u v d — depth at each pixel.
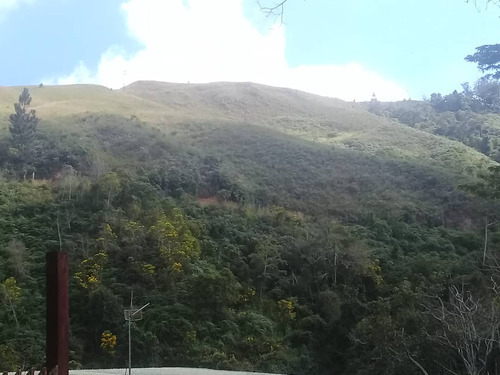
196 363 26.75
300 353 29.19
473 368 18.98
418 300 25.67
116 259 32.78
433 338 20.89
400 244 38.19
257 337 29.61
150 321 28.70
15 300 29.69
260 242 36.38
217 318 30.09
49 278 5.20
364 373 23.45
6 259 32.72
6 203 38.09
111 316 28.36
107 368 26.31
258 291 33.66
